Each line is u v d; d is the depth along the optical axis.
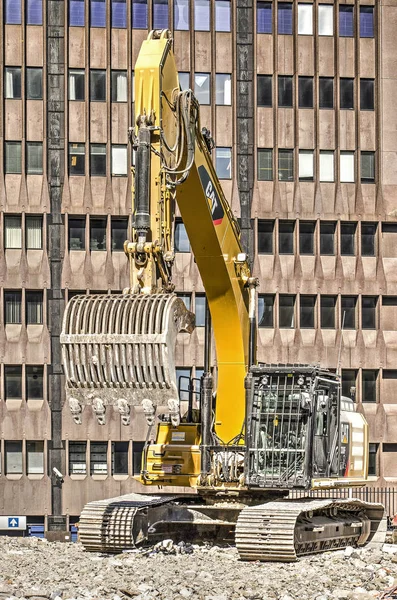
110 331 58.00
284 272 160.38
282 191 161.38
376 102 163.62
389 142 163.00
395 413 160.38
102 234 159.25
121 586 54.75
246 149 161.12
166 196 62.88
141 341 57.47
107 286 157.75
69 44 159.88
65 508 154.62
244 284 78.69
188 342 157.12
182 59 161.50
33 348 156.25
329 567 64.69
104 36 160.38
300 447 74.06
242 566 65.94
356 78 163.38
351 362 160.50
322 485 75.81
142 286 60.72
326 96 163.62
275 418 74.62
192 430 79.31
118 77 160.62
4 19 159.50
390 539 87.25
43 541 86.94
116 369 57.81
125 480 155.25
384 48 163.62
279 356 159.38
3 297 156.88
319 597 51.44
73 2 160.25
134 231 61.91
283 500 77.81
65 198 158.12
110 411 155.62
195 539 79.88
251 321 78.12
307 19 163.38
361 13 164.25
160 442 79.81
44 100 159.00
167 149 63.81
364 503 82.50
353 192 162.50
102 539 73.19
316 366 76.00
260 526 69.19
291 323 161.50
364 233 163.38
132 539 72.81
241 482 75.75
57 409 155.62
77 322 58.44
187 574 59.69
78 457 156.38
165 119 65.00
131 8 160.88
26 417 155.25
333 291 160.75
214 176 73.69
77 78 160.25
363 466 86.75
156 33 66.75
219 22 162.62
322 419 77.19
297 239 160.88
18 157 159.12
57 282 157.50
